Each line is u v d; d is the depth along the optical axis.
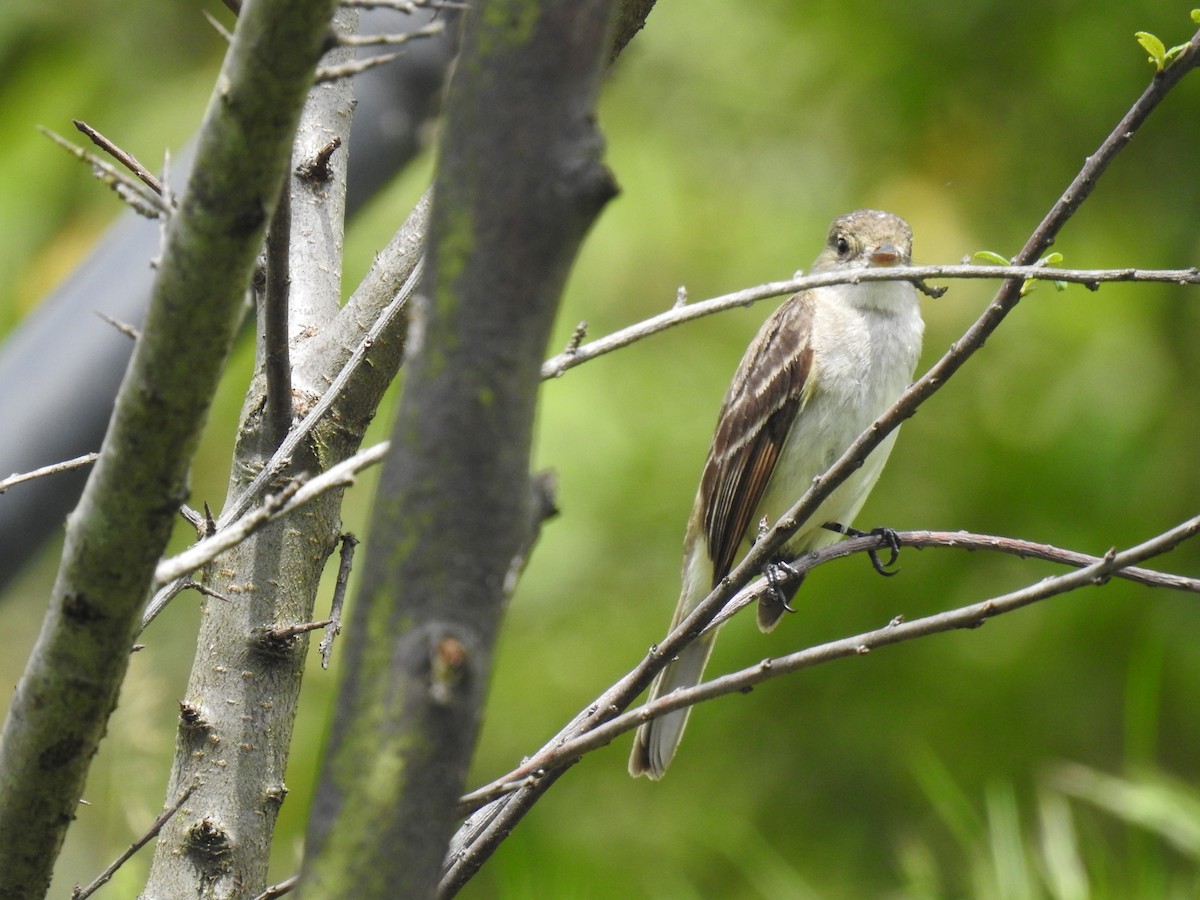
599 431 12.99
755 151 13.86
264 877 4.81
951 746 12.36
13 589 8.00
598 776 12.84
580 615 13.00
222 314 3.03
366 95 7.49
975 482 12.74
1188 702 12.09
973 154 13.38
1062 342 12.94
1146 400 12.69
